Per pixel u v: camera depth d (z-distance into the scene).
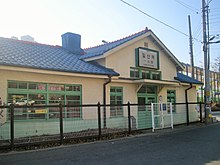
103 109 11.91
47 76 10.46
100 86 12.37
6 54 10.22
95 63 13.36
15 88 9.53
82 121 11.16
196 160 6.56
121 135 10.85
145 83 14.11
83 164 6.22
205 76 17.64
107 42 16.98
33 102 10.00
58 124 10.45
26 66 9.20
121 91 13.47
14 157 6.95
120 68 13.59
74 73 10.71
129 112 11.30
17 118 9.26
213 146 8.58
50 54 12.81
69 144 8.87
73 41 15.86
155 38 15.49
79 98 11.55
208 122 16.97
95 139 9.84
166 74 16.64
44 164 6.23
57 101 10.77
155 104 13.10
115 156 7.07
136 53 14.53
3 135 8.72
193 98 19.22
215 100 44.94
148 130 12.62
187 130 13.10
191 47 24.55
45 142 8.48
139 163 6.29
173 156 7.05
